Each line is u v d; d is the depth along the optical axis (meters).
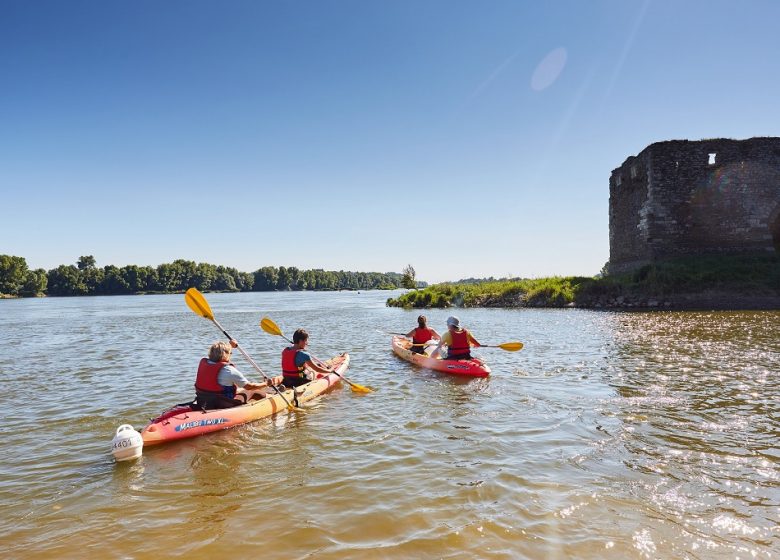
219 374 6.68
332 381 8.79
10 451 5.74
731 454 5.09
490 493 4.32
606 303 26.34
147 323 25.78
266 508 4.17
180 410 6.35
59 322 27.64
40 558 3.45
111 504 4.32
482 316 23.67
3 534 3.81
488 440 5.69
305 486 4.59
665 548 3.40
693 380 8.35
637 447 5.34
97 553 3.51
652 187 29.39
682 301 24.05
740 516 3.83
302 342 8.21
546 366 10.00
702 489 4.30
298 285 178.00
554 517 3.86
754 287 23.83
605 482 4.48
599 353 11.35
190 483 4.75
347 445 5.70
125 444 5.31
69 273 123.00
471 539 3.57
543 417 6.52
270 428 6.44
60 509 4.24
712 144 29.19
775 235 30.77
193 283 143.75
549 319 20.66
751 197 28.97
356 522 3.87
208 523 3.93
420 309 33.16
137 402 7.98
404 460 5.16
